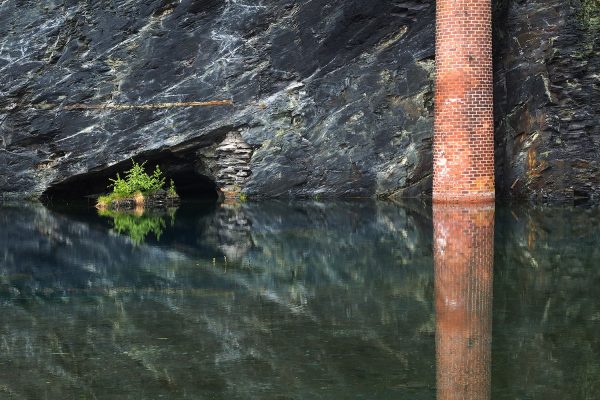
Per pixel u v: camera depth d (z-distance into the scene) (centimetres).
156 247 1259
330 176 2033
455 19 1681
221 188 2098
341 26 1959
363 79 1988
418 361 636
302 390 582
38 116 2048
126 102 2030
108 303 859
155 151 2048
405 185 2003
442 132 1730
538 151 1914
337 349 671
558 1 1875
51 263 1130
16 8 2005
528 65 1912
